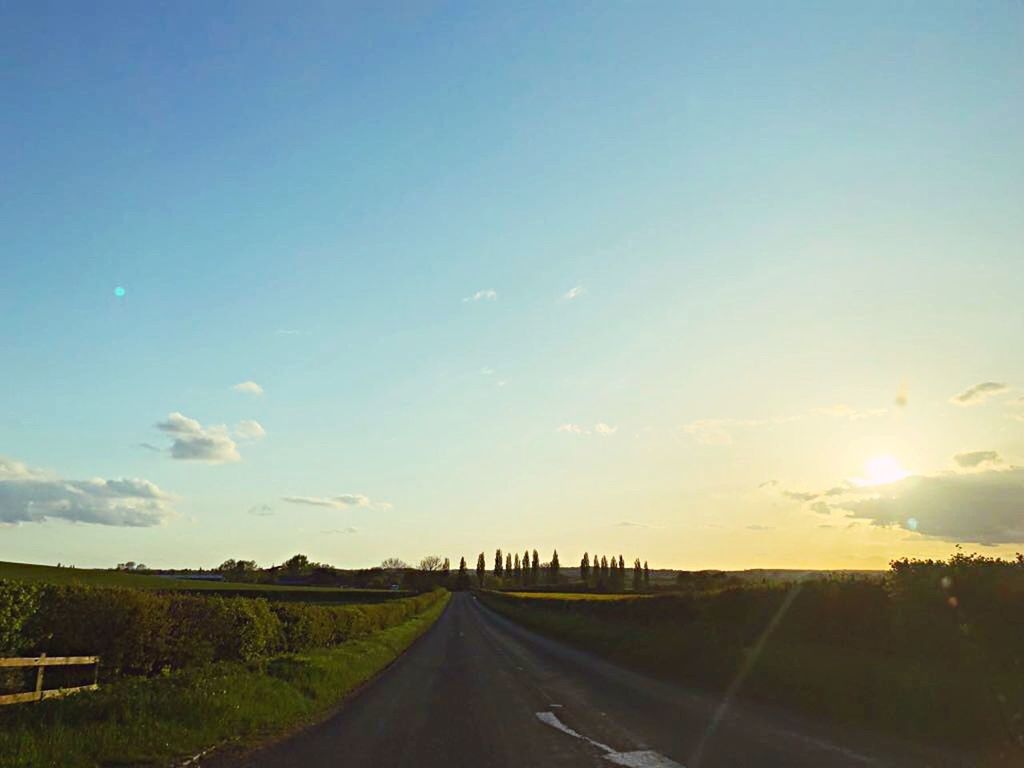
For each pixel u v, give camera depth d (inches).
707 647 965.8
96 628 665.0
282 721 569.6
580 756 440.5
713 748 454.3
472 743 484.7
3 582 599.5
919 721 505.7
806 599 917.8
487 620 2694.4
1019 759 413.1
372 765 421.1
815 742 468.1
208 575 6378.0
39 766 368.8
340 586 6565.0
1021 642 612.4
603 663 1059.3
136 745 437.7
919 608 706.8
